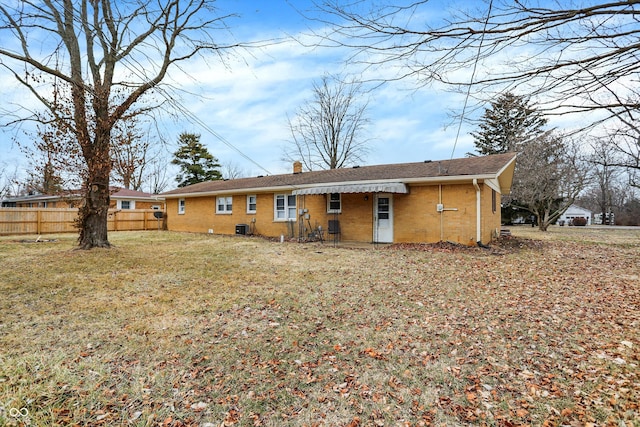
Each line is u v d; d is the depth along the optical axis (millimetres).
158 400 3400
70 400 3334
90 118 10969
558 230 25625
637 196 40250
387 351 4465
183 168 41625
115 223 23547
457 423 3051
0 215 18641
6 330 5090
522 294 7004
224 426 3045
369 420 3111
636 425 2930
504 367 4023
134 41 10938
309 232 17125
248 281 8172
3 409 3105
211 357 4309
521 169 20938
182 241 16078
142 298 6750
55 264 9523
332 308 6191
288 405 3344
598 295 6867
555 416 3109
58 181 11117
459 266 9750
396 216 14992
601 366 3979
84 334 4977
